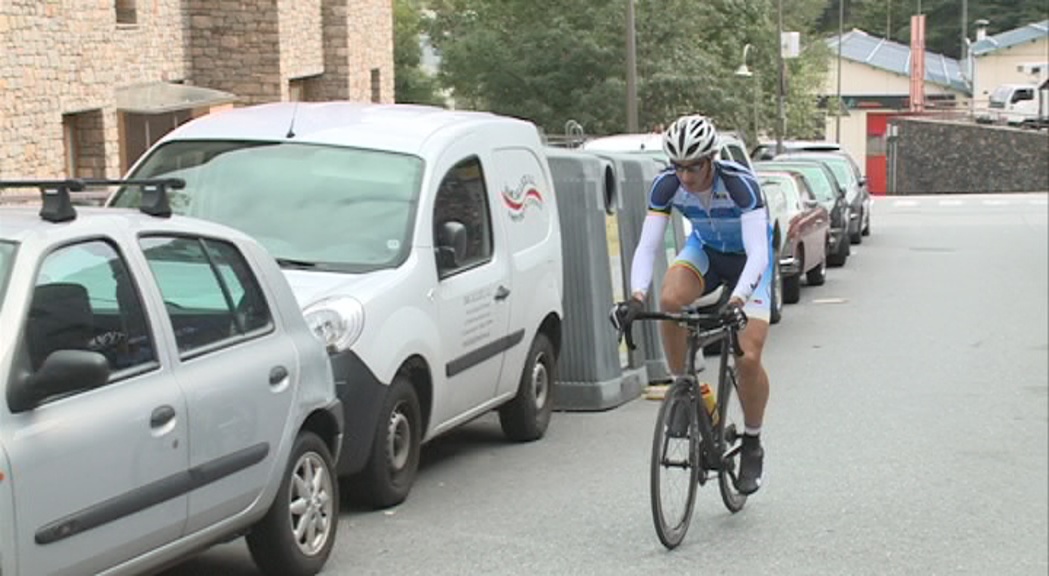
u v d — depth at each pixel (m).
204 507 6.38
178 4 26.98
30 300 5.65
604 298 12.89
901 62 119.75
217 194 9.62
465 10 54.22
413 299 9.03
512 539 8.35
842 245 29.98
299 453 7.26
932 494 9.87
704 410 8.26
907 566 8.01
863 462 10.92
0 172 18.02
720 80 51.12
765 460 10.92
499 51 50.97
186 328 6.51
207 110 27.05
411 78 73.38
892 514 9.24
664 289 8.23
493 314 10.21
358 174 9.66
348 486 8.93
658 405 13.11
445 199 9.81
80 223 6.13
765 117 60.50
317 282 8.75
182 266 6.67
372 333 8.55
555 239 11.60
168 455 6.12
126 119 24.47
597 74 50.38
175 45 26.81
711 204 8.03
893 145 89.81
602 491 9.62
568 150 13.34
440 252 9.53
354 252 9.16
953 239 38.19
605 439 11.48
